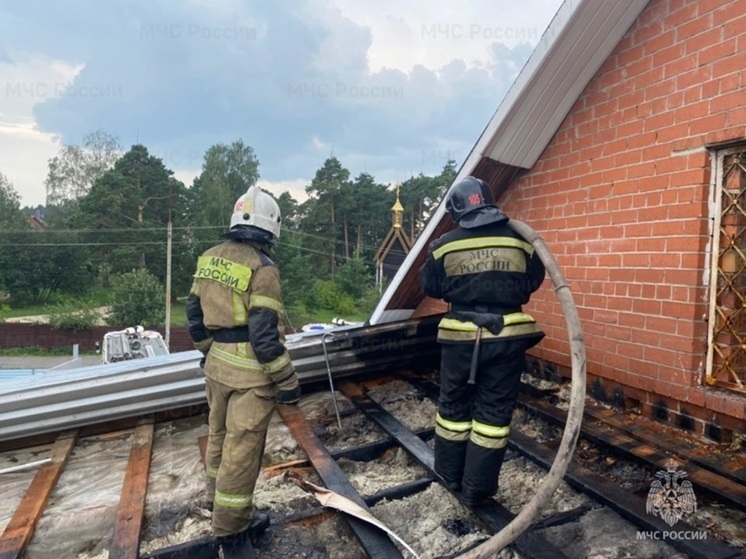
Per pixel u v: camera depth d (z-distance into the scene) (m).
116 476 3.64
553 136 4.37
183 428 4.46
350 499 2.85
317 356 4.97
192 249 46.59
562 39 3.40
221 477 2.46
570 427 2.19
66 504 3.27
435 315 5.43
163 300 38.88
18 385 4.33
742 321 3.08
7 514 3.21
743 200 3.04
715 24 3.06
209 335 2.81
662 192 3.43
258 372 2.53
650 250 3.52
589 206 4.03
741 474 2.72
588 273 4.06
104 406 4.31
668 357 3.40
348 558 2.52
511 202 4.93
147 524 2.90
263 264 2.55
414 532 2.66
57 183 52.53
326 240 53.94
